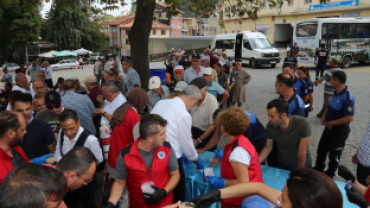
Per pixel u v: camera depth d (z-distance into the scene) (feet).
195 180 8.98
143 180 6.82
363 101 29.25
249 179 6.53
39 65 39.42
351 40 56.18
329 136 11.97
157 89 15.85
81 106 12.36
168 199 7.27
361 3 76.13
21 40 126.41
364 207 4.75
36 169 3.92
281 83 10.78
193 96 9.12
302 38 57.36
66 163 6.05
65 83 13.12
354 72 51.21
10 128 6.72
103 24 188.96
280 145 9.46
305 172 3.66
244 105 29.53
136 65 22.17
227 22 128.47
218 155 10.48
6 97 22.25
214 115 10.34
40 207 3.60
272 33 107.55
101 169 14.10
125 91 15.52
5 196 3.54
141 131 6.50
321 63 43.19
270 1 21.67
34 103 11.93
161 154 6.89
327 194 3.28
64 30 149.18
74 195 8.28
